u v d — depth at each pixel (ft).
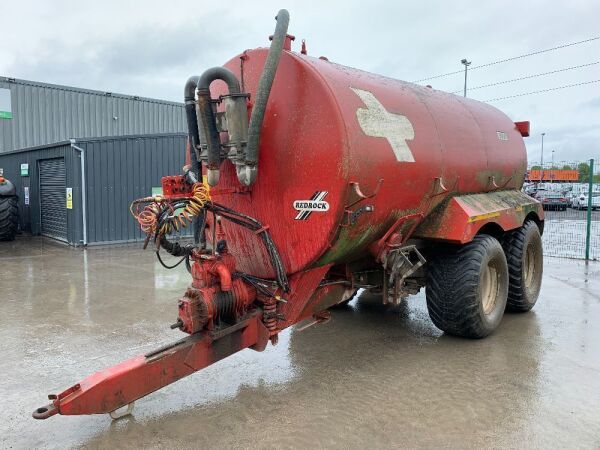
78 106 79.66
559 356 16.52
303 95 12.84
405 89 16.96
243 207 14.12
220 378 15.01
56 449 11.24
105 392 10.52
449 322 17.49
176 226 12.51
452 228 17.01
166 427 12.15
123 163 46.42
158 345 18.01
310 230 12.92
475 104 21.59
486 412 12.75
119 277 30.19
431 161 16.07
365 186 13.14
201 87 12.03
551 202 78.23
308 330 19.61
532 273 22.36
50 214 50.72
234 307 12.61
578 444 11.25
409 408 13.03
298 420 12.45
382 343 18.04
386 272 16.58
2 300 24.50
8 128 72.69
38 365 16.15
